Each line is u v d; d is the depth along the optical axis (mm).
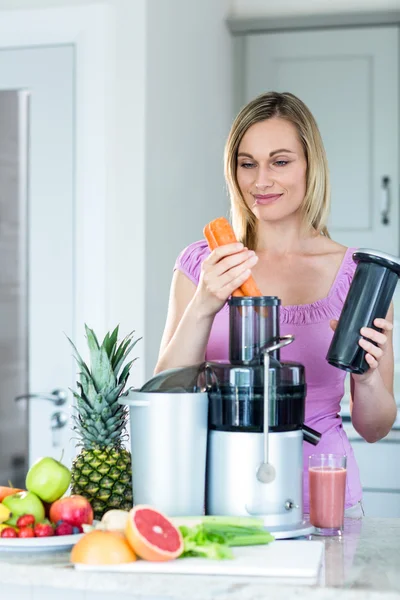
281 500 1707
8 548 1603
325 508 1752
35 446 3395
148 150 3281
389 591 1400
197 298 1884
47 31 3332
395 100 4289
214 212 4266
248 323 1723
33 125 3385
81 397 1833
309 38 4355
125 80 3260
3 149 3414
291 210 2109
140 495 1728
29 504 1708
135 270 3252
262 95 2100
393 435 3301
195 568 1478
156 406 1700
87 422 1828
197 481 1723
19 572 1513
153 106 3328
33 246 3391
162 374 1760
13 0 3371
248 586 1424
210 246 1860
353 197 4340
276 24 4348
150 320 3322
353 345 1800
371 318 1792
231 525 1608
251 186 2098
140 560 1520
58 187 3357
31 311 3393
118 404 1840
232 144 2113
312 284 2176
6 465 3428
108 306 3275
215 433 1725
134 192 3252
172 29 3551
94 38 3281
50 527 1642
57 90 3348
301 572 1464
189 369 1759
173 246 3605
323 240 2211
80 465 1828
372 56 4301
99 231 3283
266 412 1673
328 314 2152
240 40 4438
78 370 3344
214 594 1418
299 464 1748
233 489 1699
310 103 4367
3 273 3424
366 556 1601
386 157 4305
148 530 1516
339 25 4305
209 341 2150
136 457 1737
